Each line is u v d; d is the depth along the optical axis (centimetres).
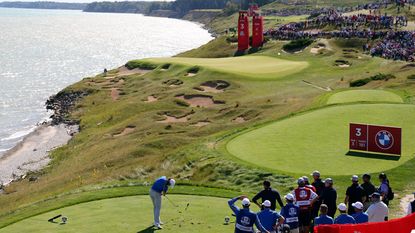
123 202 2081
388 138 2664
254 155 2847
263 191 1544
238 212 1370
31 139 6012
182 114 5744
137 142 4600
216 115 5394
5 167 4897
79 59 15212
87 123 6250
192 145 3444
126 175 3291
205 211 1894
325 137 3059
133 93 7181
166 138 4412
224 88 6612
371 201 1580
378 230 1277
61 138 5878
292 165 2608
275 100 5644
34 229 1792
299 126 3359
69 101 7694
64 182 3725
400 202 2080
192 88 6644
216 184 2491
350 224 1265
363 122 3294
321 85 6375
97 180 3381
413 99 4109
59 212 1984
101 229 1725
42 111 7675
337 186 2259
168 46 19725
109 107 6688
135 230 1700
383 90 4653
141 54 16925
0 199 3775
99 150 4706
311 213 1591
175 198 2097
